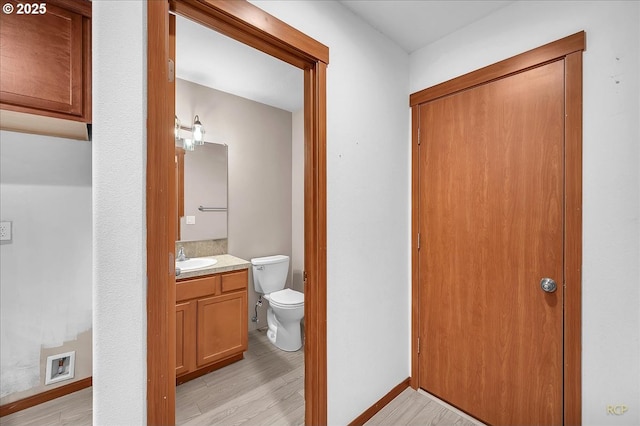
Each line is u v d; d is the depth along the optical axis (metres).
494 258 1.59
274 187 3.16
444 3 1.51
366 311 1.66
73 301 1.93
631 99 1.18
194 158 2.53
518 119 1.50
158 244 0.91
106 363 0.84
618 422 1.22
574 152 1.31
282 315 2.49
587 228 1.28
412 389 1.96
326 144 1.42
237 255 2.84
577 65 1.30
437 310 1.85
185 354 2.02
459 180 1.74
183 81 2.44
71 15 1.59
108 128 0.84
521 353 1.50
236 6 1.09
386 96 1.79
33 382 1.80
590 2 1.27
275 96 2.85
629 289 1.19
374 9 1.55
